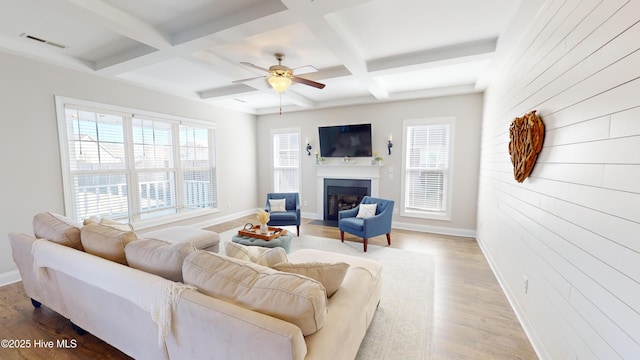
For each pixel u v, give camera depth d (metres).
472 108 4.57
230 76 3.68
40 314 2.33
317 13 2.06
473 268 3.33
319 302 1.18
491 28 2.54
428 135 4.97
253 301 1.21
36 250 2.02
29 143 3.10
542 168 1.92
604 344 1.23
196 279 1.37
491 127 3.65
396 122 5.15
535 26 2.12
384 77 3.99
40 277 2.03
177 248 1.56
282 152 6.51
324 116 5.85
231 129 5.97
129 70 3.42
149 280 1.41
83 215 3.62
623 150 1.13
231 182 6.00
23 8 2.24
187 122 4.96
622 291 1.13
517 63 2.55
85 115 3.61
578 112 1.48
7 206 2.97
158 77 4.11
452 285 2.89
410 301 2.55
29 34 2.73
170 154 4.75
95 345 1.95
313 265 1.59
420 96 4.70
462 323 2.23
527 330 2.11
